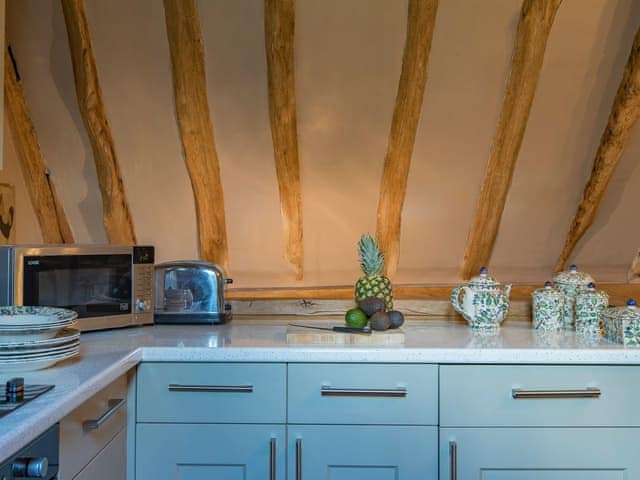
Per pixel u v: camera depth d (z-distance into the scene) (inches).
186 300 99.7
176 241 120.9
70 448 56.7
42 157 109.5
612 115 104.0
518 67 99.5
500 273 125.2
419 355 76.3
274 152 109.5
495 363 76.7
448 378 76.5
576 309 91.1
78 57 98.9
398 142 108.0
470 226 119.5
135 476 76.4
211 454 76.6
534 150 110.0
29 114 105.1
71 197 114.3
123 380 74.7
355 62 100.4
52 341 62.3
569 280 96.1
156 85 103.4
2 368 60.9
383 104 105.2
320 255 122.6
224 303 103.3
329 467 76.4
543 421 76.3
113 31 98.1
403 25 96.7
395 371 76.7
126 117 106.6
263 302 108.4
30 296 76.9
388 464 76.4
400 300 107.9
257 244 120.8
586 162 110.9
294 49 99.0
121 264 91.0
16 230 107.5
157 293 99.7
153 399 76.9
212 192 113.3
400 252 123.0
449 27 96.8
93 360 68.9
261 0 94.6
